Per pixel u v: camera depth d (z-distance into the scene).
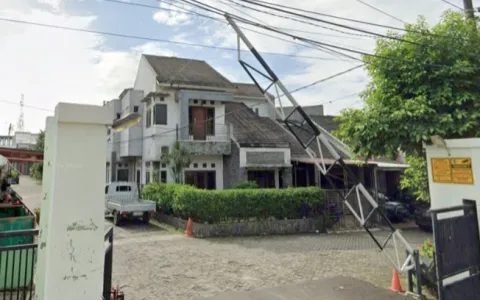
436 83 6.04
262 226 12.67
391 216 15.38
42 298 3.30
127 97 21.39
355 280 6.68
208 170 18.98
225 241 11.17
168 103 18.66
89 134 3.05
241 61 6.45
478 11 7.08
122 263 8.06
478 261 4.88
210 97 18.77
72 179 2.95
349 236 12.43
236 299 5.64
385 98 6.43
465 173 5.12
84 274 2.91
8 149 8.52
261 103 27.28
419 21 6.70
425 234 13.17
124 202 15.07
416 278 5.78
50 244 2.83
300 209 13.52
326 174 6.71
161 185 15.78
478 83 5.97
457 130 5.42
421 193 7.14
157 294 5.94
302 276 7.07
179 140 17.81
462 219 4.83
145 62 21.41
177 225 13.50
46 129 3.74
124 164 23.30
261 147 18.17
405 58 6.35
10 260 5.59
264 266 7.90
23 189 27.30
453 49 6.15
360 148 6.29
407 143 5.88
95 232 2.98
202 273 7.29
